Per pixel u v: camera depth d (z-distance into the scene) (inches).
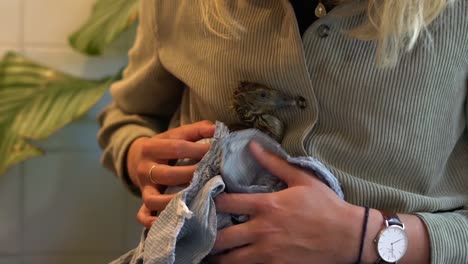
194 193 36.0
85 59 60.4
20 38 59.4
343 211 36.3
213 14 38.4
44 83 58.1
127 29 60.6
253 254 36.4
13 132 55.9
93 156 61.6
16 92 57.6
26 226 61.5
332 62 35.9
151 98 45.7
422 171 37.7
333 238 36.0
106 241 62.9
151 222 38.6
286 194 36.3
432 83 36.3
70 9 59.7
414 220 36.9
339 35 35.7
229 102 38.4
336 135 37.0
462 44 36.2
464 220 37.6
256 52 36.9
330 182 36.5
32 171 60.8
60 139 60.8
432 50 35.7
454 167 39.8
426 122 36.9
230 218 37.1
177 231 34.5
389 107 36.2
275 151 37.0
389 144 36.7
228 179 36.5
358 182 36.9
